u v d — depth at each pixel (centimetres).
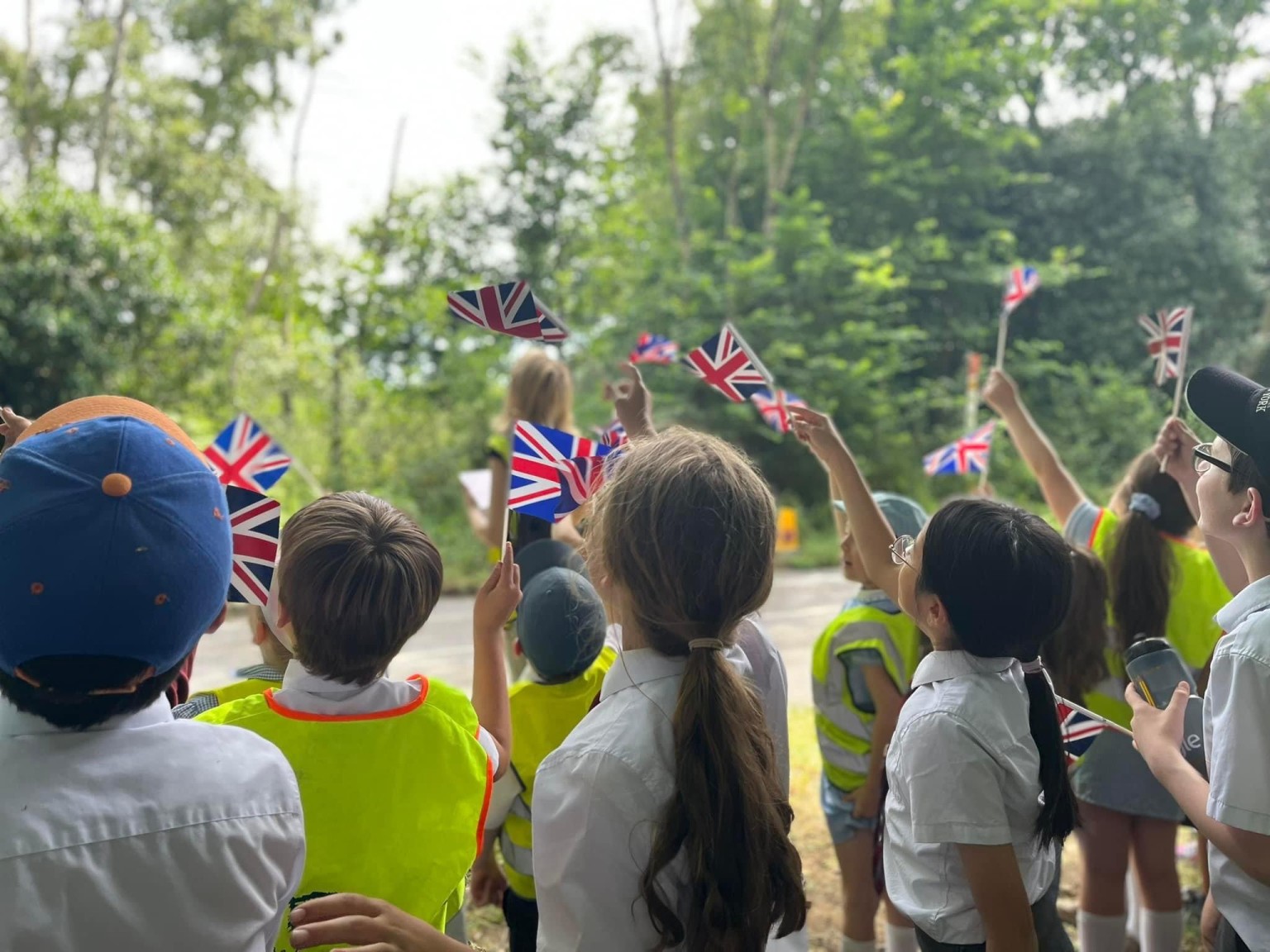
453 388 1839
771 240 1830
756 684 188
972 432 396
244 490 158
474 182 1994
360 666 156
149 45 1752
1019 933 167
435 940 134
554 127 1969
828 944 313
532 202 1978
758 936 131
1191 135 2159
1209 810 151
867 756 272
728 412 1695
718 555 137
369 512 164
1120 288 2020
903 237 2027
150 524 110
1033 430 328
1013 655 179
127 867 113
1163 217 2023
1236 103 2427
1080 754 196
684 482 139
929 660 185
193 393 1259
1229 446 165
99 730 118
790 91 2036
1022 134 2077
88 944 111
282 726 152
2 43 1650
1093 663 252
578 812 133
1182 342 250
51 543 106
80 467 110
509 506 178
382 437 1650
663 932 130
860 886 273
